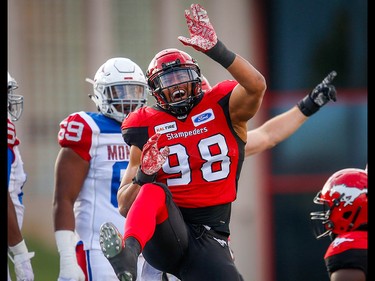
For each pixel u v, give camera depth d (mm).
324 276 39812
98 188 20438
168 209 16656
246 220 39719
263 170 39969
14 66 38500
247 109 17172
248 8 39656
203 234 17188
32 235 38188
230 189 17438
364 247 16156
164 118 17453
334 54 40375
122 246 15508
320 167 40531
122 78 20406
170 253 16938
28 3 38594
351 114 40594
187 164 17219
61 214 20188
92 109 39344
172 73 17188
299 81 40250
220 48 16391
